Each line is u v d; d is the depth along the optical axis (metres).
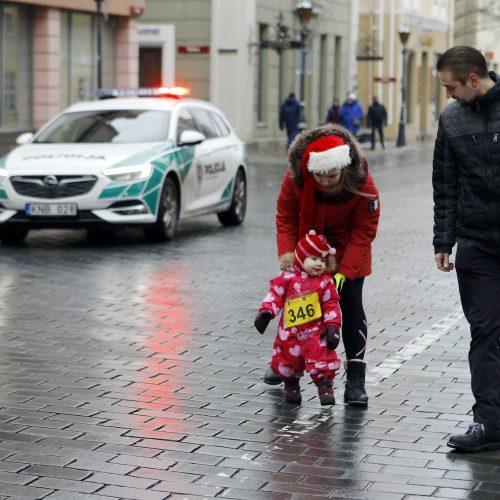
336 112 70.81
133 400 12.38
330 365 12.09
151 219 25.22
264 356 14.64
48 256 23.53
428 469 10.18
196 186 27.22
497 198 10.73
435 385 13.19
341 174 11.99
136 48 58.03
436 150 11.06
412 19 94.44
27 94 50.53
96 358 14.36
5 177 24.75
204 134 28.22
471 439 10.66
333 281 12.12
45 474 9.90
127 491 9.52
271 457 10.46
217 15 67.81
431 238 27.56
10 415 11.71
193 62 68.56
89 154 25.20
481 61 10.59
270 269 22.09
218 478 9.86
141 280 20.52
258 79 70.56
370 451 10.68
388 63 91.44
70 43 52.97
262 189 41.34
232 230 28.66
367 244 12.30
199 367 13.96
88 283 20.12
